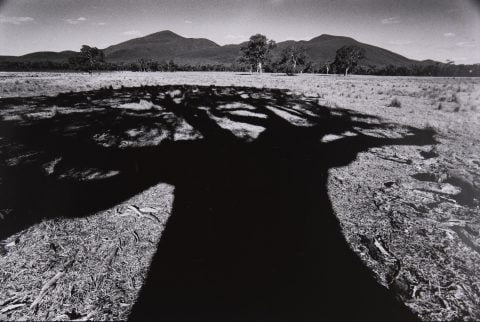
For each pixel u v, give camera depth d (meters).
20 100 11.98
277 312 1.93
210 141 6.30
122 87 18.17
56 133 6.63
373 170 4.70
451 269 2.35
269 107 11.12
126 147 5.74
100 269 2.32
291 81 31.91
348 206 3.45
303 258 2.48
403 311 1.95
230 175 4.41
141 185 4.00
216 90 18.52
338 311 1.94
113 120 8.12
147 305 1.98
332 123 8.38
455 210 3.33
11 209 3.28
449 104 12.45
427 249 2.61
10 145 5.68
